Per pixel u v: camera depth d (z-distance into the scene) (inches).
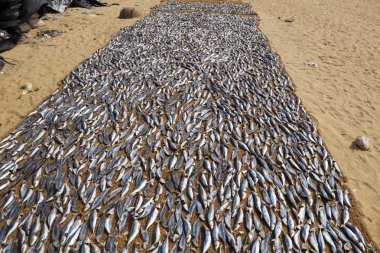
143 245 94.3
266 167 124.3
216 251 93.4
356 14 370.0
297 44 272.8
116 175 119.6
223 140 138.3
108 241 95.0
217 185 115.8
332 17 359.6
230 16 345.7
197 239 96.7
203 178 118.0
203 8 382.0
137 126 147.6
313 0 453.1
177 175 119.8
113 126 146.8
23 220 100.7
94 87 181.2
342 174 124.6
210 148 134.1
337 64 230.4
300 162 127.5
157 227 99.5
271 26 326.0
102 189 113.1
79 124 147.8
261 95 176.9
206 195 111.4
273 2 448.1
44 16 301.4
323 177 121.3
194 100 170.2
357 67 225.8
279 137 142.7
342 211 107.2
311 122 153.4
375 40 279.6
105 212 104.7
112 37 266.1
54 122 148.9
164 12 361.1
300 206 108.7
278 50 254.1
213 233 98.0
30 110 159.3
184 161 126.5
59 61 215.3
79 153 130.0
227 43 257.1
